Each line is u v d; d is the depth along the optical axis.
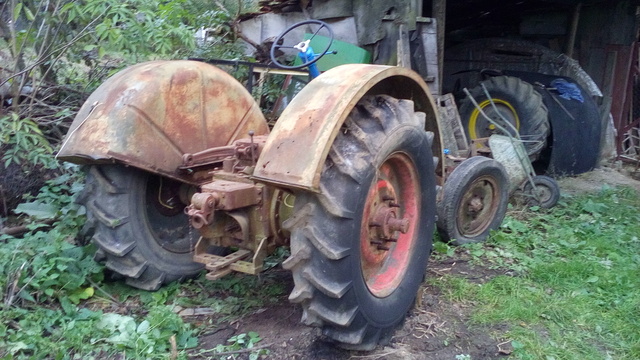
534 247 4.21
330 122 2.25
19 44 4.61
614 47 7.96
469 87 8.77
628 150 8.12
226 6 7.61
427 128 3.14
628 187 6.35
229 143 3.39
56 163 4.06
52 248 3.07
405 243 2.89
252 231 2.69
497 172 4.31
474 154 5.33
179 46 5.81
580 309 3.18
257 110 3.59
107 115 2.91
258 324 2.87
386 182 2.67
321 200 2.28
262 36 7.16
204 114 3.25
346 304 2.35
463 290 3.30
